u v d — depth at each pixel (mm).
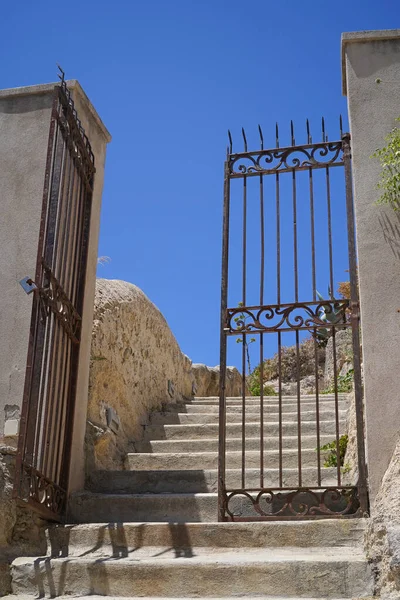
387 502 3895
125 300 7477
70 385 5203
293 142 5285
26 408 4195
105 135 6379
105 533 4535
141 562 4043
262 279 5016
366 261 4719
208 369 11820
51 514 4699
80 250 5535
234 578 3887
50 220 4637
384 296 4629
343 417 6555
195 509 4898
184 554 4328
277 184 5223
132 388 7375
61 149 4918
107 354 6707
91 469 5590
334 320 4969
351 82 5145
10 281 5277
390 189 4789
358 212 4832
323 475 5227
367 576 3775
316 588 3793
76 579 4090
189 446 6578
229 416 7332
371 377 4492
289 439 6066
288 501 4570
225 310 5008
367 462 4363
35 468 4375
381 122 5008
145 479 5484
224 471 4746
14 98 5762
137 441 7000
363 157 4941
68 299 5074
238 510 4871
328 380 11438
